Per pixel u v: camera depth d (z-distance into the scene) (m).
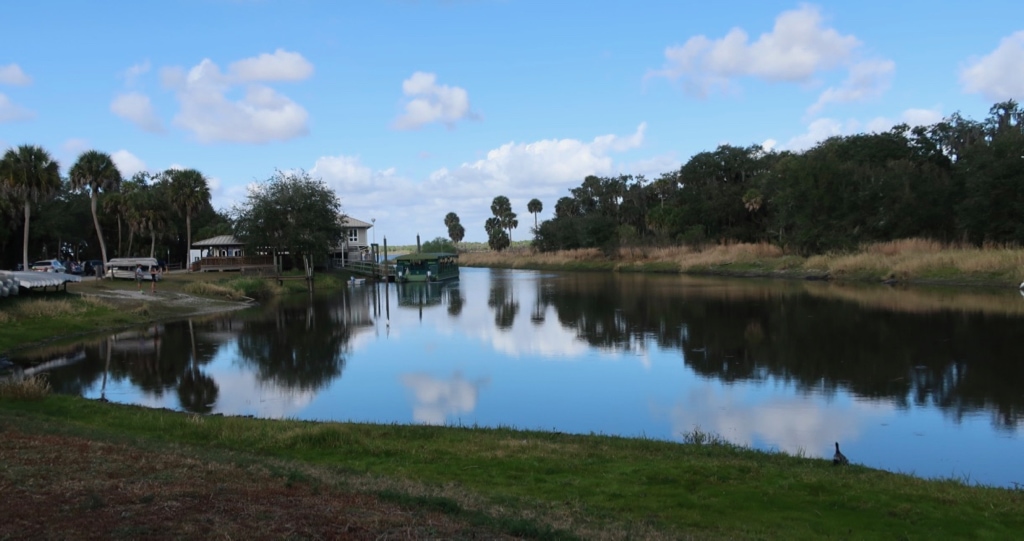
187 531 6.63
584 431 17.17
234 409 19.64
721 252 82.00
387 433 14.04
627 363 26.03
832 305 41.00
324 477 9.78
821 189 71.62
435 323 39.59
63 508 7.20
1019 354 25.06
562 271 98.56
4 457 9.45
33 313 33.22
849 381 21.88
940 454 14.84
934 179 69.38
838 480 10.77
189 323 38.38
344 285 71.25
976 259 51.69
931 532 8.61
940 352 25.89
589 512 9.09
